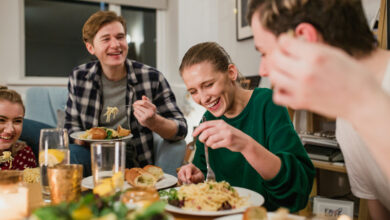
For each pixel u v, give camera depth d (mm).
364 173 932
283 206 897
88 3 3816
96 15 1969
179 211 736
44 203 818
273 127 1117
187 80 1146
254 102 1227
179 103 3850
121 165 836
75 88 2105
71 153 1694
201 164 1321
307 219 579
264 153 843
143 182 1052
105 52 1950
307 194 935
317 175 2258
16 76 3424
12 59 3398
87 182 1041
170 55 4090
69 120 2117
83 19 3850
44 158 857
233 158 1217
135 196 619
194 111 3809
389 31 1574
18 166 1641
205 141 810
